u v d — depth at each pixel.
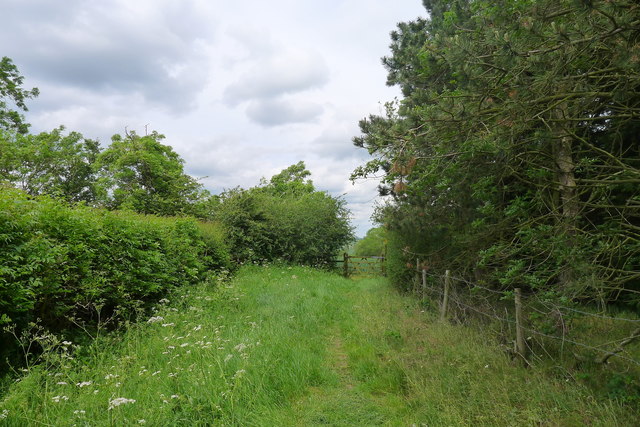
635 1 2.80
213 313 6.83
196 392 3.64
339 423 3.49
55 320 4.89
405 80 8.09
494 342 4.93
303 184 39.69
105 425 3.09
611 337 4.87
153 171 20.72
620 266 5.09
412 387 4.06
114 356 4.50
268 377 4.17
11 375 3.79
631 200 4.44
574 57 3.40
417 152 4.60
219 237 12.44
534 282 4.52
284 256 16.92
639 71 3.27
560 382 3.83
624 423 3.00
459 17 6.71
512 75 3.69
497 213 6.02
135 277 6.23
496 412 3.35
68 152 26.97
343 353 5.60
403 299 8.83
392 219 8.49
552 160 5.43
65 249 4.58
